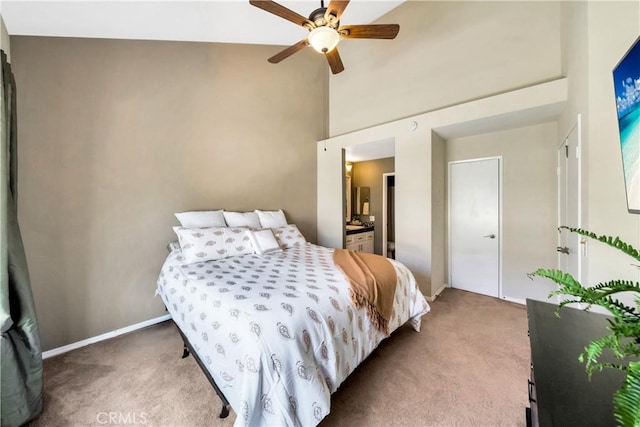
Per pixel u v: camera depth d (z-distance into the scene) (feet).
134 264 8.71
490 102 8.93
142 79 8.83
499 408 5.08
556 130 9.42
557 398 2.20
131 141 8.63
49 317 7.32
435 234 10.87
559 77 8.00
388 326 6.57
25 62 6.98
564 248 8.02
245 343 4.14
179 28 8.95
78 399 5.52
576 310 3.78
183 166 9.70
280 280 6.22
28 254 7.04
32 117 7.08
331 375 4.67
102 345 7.73
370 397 5.40
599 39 5.32
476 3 9.48
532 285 10.16
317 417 4.13
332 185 13.46
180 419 4.98
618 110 3.69
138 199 8.78
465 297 11.00
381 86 12.13
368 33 6.88
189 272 6.98
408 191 10.98
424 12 10.70
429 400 5.30
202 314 5.31
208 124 10.28
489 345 7.27
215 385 4.88
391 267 7.58
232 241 8.86
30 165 7.06
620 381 2.37
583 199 5.93
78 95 7.73
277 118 12.29
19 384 4.83
